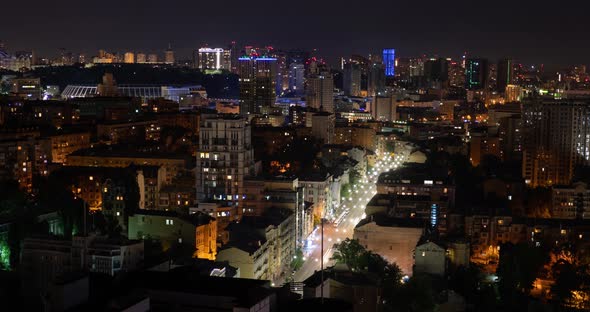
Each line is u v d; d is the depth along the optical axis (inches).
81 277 6884.8
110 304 6210.6
